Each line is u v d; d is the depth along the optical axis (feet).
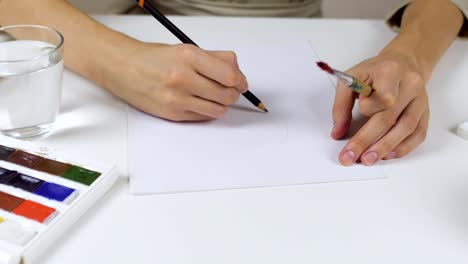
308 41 2.50
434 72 2.30
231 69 1.80
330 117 1.97
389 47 2.17
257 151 1.76
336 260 1.36
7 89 1.62
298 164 1.71
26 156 1.58
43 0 2.16
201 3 3.02
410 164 1.75
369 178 1.67
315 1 3.35
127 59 1.89
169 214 1.48
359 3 5.41
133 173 1.62
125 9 3.22
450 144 1.87
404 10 2.61
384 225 1.48
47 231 1.32
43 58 1.65
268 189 1.59
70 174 1.53
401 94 1.79
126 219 1.45
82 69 2.04
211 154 1.73
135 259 1.33
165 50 1.86
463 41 2.56
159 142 1.78
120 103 1.97
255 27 2.60
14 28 1.83
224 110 1.87
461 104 2.10
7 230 1.31
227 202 1.53
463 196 1.62
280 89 2.11
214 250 1.37
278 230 1.44
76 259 1.32
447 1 2.51
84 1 3.21
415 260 1.38
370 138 1.75
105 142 1.76
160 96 1.82
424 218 1.52
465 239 1.46
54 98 1.73
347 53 2.43
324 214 1.51
